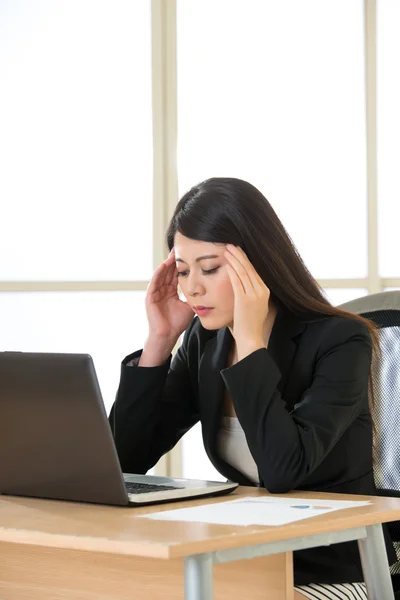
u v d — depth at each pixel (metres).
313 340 2.24
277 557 1.62
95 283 4.61
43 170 4.59
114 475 1.86
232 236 2.20
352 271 4.98
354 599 1.97
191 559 1.46
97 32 4.65
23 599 1.93
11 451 2.04
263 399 2.07
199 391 2.38
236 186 2.24
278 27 4.89
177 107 4.73
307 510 1.75
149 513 1.78
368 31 5.01
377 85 5.03
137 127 4.68
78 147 4.62
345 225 4.97
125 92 4.67
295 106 4.91
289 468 2.02
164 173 4.68
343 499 1.93
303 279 2.29
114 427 2.49
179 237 2.25
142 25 4.70
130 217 4.67
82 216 4.62
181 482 2.14
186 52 4.75
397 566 2.28
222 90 4.81
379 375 2.40
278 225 2.28
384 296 2.51
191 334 2.57
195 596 1.45
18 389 1.95
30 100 4.59
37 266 4.58
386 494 2.34
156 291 2.51
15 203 4.57
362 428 2.28
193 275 2.22
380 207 5.02
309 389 2.18
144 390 2.46
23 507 1.92
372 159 5.00
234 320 2.15
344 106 4.98
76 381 1.85
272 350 2.27
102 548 1.48
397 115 5.04
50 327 4.58
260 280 2.17
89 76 4.64
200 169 4.76
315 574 1.99
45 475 2.00
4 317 4.56
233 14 4.83
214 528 1.56
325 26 4.96
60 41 4.61
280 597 1.62
